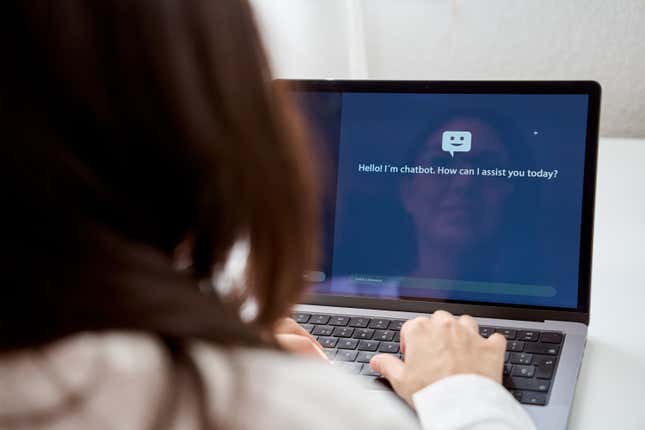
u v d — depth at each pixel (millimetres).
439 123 837
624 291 869
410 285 822
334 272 838
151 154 326
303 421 308
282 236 361
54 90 307
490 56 1183
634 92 1172
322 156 854
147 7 314
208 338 311
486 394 521
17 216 297
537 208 810
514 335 764
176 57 318
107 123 315
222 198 343
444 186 830
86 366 296
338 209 846
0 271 294
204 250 361
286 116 372
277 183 354
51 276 295
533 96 821
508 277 806
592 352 770
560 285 795
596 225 1000
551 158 813
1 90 301
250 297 380
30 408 291
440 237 823
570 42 1156
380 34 1196
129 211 326
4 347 296
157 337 305
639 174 1104
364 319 803
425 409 516
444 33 1180
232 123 333
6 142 296
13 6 303
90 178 310
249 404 303
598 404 695
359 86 853
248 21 349
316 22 1183
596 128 806
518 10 1151
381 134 847
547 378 701
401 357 739
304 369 331
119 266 302
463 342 662
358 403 328
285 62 1173
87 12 309
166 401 292
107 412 291
